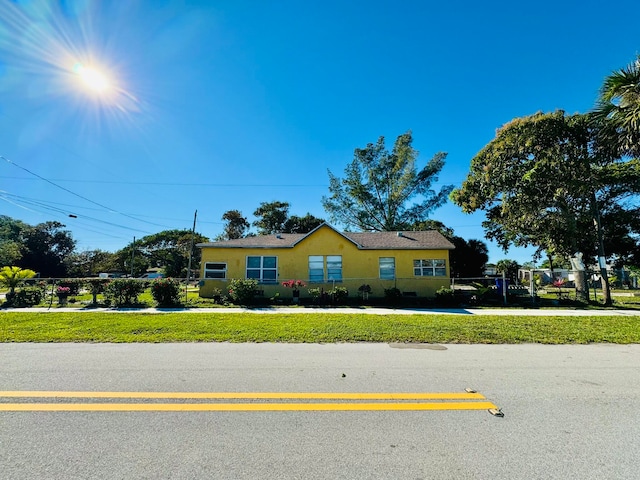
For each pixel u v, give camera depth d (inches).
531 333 335.9
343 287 681.0
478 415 138.4
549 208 716.7
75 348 261.1
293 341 295.3
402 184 1337.4
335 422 130.3
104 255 2262.6
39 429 121.7
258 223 1694.1
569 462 104.0
